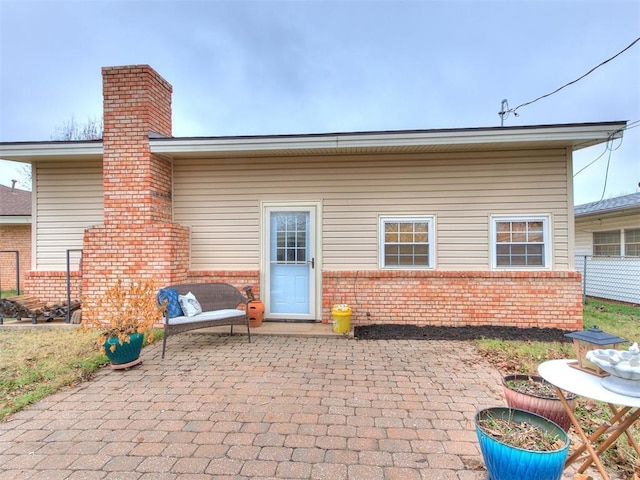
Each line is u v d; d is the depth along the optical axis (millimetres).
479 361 4398
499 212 6086
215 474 2205
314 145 5770
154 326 5965
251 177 6523
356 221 6348
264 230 6508
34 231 6801
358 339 5422
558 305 5859
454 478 2168
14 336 5473
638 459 2240
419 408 3131
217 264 6566
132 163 5980
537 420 2162
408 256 6270
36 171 6781
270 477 2174
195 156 6438
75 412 3070
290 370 4109
